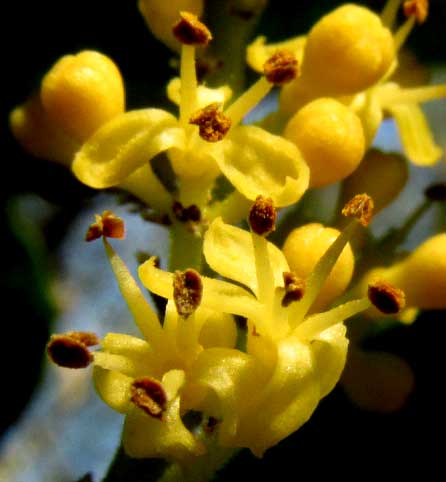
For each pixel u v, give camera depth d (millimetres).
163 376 52
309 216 61
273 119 59
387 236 61
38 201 69
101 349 53
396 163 61
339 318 53
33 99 60
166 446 51
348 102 60
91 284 91
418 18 61
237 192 56
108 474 54
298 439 61
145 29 65
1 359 66
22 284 66
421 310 62
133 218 71
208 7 59
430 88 61
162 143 55
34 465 91
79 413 93
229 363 52
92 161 55
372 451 61
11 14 64
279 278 54
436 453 61
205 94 56
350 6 59
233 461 60
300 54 60
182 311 51
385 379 59
